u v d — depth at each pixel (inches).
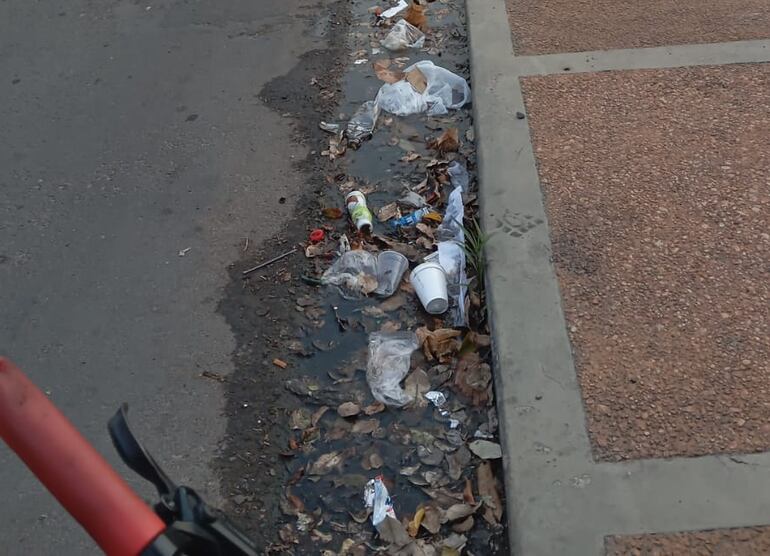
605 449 109.3
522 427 113.5
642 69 182.2
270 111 192.1
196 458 121.0
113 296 148.4
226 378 132.6
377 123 186.5
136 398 130.1
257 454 121.5
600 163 157.4
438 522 111.3
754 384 115.0
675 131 163.6
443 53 209.0
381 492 115.0
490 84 182.5
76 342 140.2
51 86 206.4
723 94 172.1
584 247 139.7
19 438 35.8
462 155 175.2
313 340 138.4
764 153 155.7
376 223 160.6
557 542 100.0
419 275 140.4
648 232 141.3
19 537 112.0
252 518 113.5
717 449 107.4
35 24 232.4
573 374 119.4
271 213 164.1
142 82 205.2
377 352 134.0
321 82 200.4
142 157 180.9
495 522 110.7
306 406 128.3
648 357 120.5
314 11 228.2
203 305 145.5
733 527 99.1
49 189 174.1
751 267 133.0
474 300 141.3
